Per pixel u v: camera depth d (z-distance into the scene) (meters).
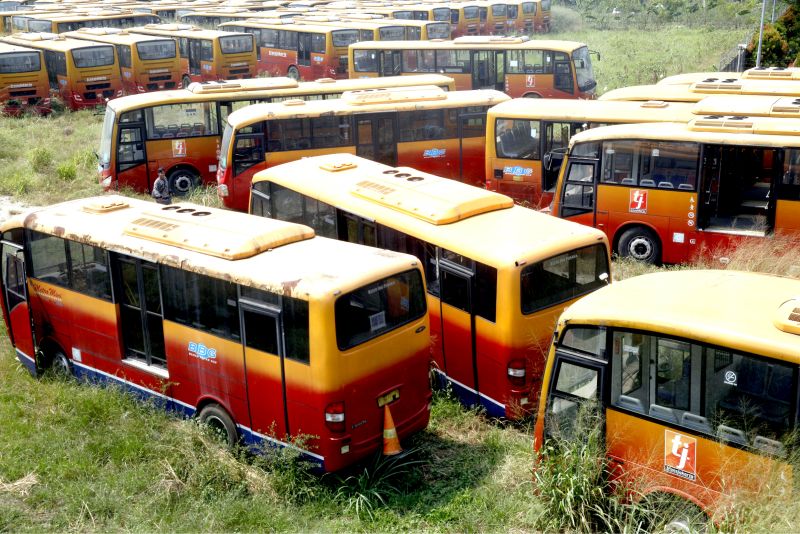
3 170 24.23
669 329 7.36
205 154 21.48
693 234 14.87
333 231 13.09
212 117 21.41
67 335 11.59
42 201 21.34
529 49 27.92
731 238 14.53
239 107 21.55
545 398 8.39
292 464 9.04
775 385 6.88
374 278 9.02
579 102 18.56
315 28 35.69
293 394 8.95
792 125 14.05
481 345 10.45
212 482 9.05
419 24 34.97
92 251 10.90
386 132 20.03
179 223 10.52
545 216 11.38
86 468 9.46
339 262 9.34
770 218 14.29
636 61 39.31
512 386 10.16
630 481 7.82
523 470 9.08
